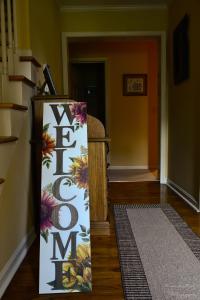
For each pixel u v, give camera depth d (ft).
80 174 5.32
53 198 5.22
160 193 11.70
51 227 5.14
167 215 8.82
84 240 5.13
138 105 17.65
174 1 11.61
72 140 5.41
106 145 7.73
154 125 17.67
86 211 5.22
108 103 17.62
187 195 10.35
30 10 7.31
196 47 9.12
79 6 12.59
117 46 17.19
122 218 8.60
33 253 6.57
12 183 5.78
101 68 18.65
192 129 9.70
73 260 5.06
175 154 12.04
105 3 12.35
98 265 5.85
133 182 13.89
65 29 12.85
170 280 5.21
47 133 5.41
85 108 5.54
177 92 11.59
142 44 17.11
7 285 5.18
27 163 6.91
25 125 6.72
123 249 6.50
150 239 7.04
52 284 4.97
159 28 12.92
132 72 17.43
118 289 5.01
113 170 17.48
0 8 6.14
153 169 17.67
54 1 11.14
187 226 7.88
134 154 17.95
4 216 5.28
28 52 7.23
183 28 10.23
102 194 7.46
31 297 4.84
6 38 6.89
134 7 12.74
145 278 5.29
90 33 12.87
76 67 18.72
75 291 4.95
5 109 5.64
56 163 5.33
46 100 7.12
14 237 5.85
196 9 9.02
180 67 10.84
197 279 5.24
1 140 5.03
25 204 6.72
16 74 6.98
